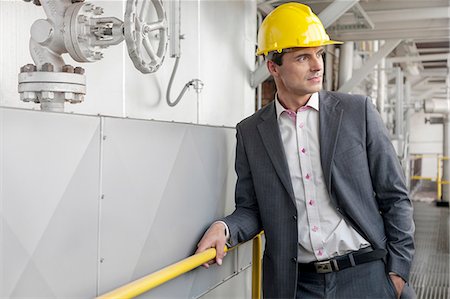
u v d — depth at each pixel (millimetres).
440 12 5371
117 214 1629
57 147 1365
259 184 2248
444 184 11484
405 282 2152
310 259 2199
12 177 1232
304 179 2168
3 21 1735
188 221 2137
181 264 1809
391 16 5539
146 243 1804
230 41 3564
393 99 9758
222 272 2506
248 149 2299
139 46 1720
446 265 5512
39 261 1316
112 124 1589
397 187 2135
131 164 1699
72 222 1427
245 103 3852
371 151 2135
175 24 2566
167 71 2750
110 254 1599
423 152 18625
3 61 1736
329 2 4848
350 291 2146
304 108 2168
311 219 2168
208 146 2344
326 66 6859
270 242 2234
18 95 1808
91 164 1498
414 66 10953
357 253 2141
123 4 2400
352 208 2104
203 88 3162
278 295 2217
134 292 1495
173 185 1999
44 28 1561
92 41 1630
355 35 6062
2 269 1212
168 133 1950
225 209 2570
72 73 1536
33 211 1294
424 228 7879
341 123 2133
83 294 1479
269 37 2146
